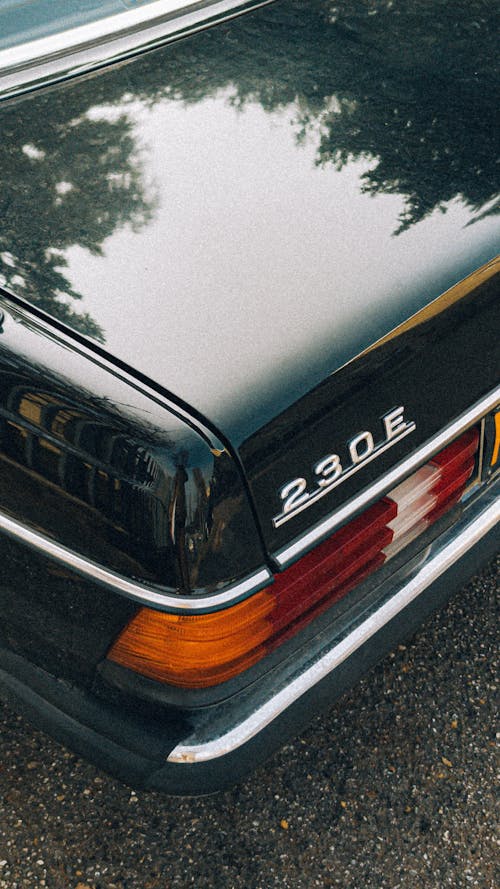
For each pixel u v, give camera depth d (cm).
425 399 166
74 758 225
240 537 146
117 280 158
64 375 147
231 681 162
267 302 154
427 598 190
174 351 147
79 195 174
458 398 173
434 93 200
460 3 228
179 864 206
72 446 146
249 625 156
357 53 210
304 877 203
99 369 146
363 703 237
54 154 183
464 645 249
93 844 209
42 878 202
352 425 155
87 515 149
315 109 192
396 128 190
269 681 167
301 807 216
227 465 141
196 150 182
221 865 205
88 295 156
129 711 166
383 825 212
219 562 146
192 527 142
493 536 200
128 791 219
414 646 249
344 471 156
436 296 164
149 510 142
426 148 186
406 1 227
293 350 149
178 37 213
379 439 160
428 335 163
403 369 160
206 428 141
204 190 173
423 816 214
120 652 160
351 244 165
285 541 152
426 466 179
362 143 185
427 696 238
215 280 157
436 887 201
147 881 203
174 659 154
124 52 209
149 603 149
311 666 169
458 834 211
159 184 175
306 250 163
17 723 232
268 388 145
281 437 146
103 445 143
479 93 202
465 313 169
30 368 150
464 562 195
